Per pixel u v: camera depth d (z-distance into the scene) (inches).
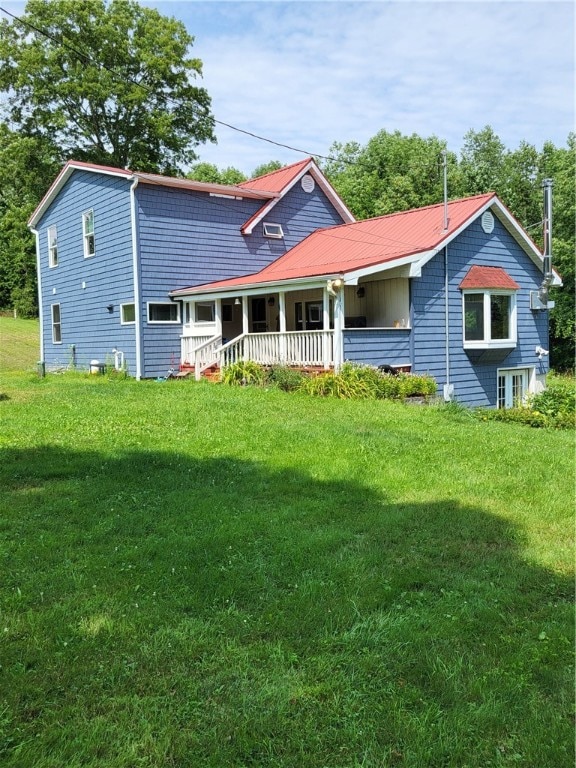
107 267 719.7
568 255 1043.9
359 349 552.7
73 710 106.0
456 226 612.7
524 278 708.0
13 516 203.2
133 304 677.3
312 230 822.5
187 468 265.9
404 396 511.8
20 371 864.9
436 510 214.7
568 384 882.1
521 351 706.2
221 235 730.8
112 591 149.6
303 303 710.5
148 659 121.2
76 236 784.9
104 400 465.1
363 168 1578.5
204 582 154.6
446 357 624.4
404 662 122.2
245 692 111.7
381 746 99.2
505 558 175.2
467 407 548.1
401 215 722.2
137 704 107.7
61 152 1231.5
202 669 118.6
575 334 1081.4
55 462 272.2
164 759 95.7
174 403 445.7
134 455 287.0
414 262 569.9
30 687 111.5
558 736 101.3
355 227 755.4
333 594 149.2
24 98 1181.1
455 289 631.2
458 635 132.2
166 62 1195.3
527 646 128.1
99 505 214.2
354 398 492.1
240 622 135.9
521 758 96.7
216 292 631.2
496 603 146.8
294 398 484.7
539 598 151.5
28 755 95.0
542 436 375.9
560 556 176.6
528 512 215.0
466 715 106.3
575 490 241.9
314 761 95.7
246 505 216.4
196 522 197.6
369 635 131.0
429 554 176.9
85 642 126.4
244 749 97.6
